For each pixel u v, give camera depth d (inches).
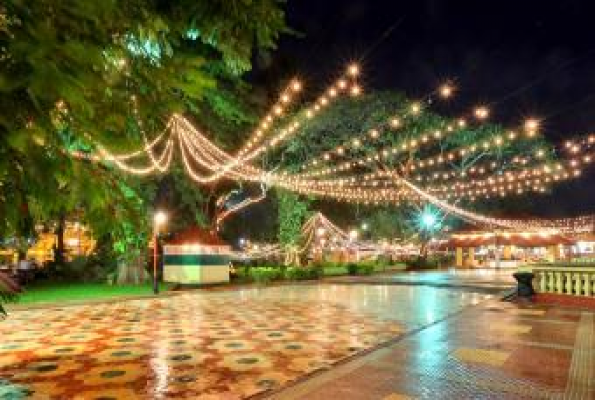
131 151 116.8
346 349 411.8
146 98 132.4
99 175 110.9
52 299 781.9
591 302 622.8
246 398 281.9
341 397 266.4
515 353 367.2
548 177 1206.3
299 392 275.4
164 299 830.5
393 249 2089.1
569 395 269.6
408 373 313.3
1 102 89.2
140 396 286.2
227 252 1142.3
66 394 290.7
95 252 1310.3
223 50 173.8
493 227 1909.4
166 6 156.8
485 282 1198.9
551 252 1845.5
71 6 90.4
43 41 83.9
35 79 82.4
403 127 1517.0
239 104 966.4
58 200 100.4
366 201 1521.9
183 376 328.5
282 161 1278.3
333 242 1940.2
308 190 1075.9
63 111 103.2
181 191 1065.5
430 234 2018.9
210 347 421.4
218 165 756.0
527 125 638.5
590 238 1844.2
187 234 1106.1
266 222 1670.8
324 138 1384.1
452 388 282.0
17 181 95.0
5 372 339.9
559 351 374.0
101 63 91.0
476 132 1581.0
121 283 1075.3
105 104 114.0
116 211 117.7
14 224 98.5
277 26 165.9
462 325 492.1
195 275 1079.0
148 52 137.4
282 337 466.9
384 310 669.9
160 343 439.8
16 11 85.5
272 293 941.8
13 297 119.6
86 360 374.3
